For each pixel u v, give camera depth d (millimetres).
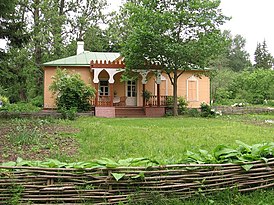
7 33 15789
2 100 26984
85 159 6652
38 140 8711
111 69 20578
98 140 9070
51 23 30094
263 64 71438
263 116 20391
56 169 3234
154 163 3523
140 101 23484
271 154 3789
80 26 33375
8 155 6922
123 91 23609
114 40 34531
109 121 15750
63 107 17922
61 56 30500
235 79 36594
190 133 10867
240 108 23406
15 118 15969
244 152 3918
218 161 3600
